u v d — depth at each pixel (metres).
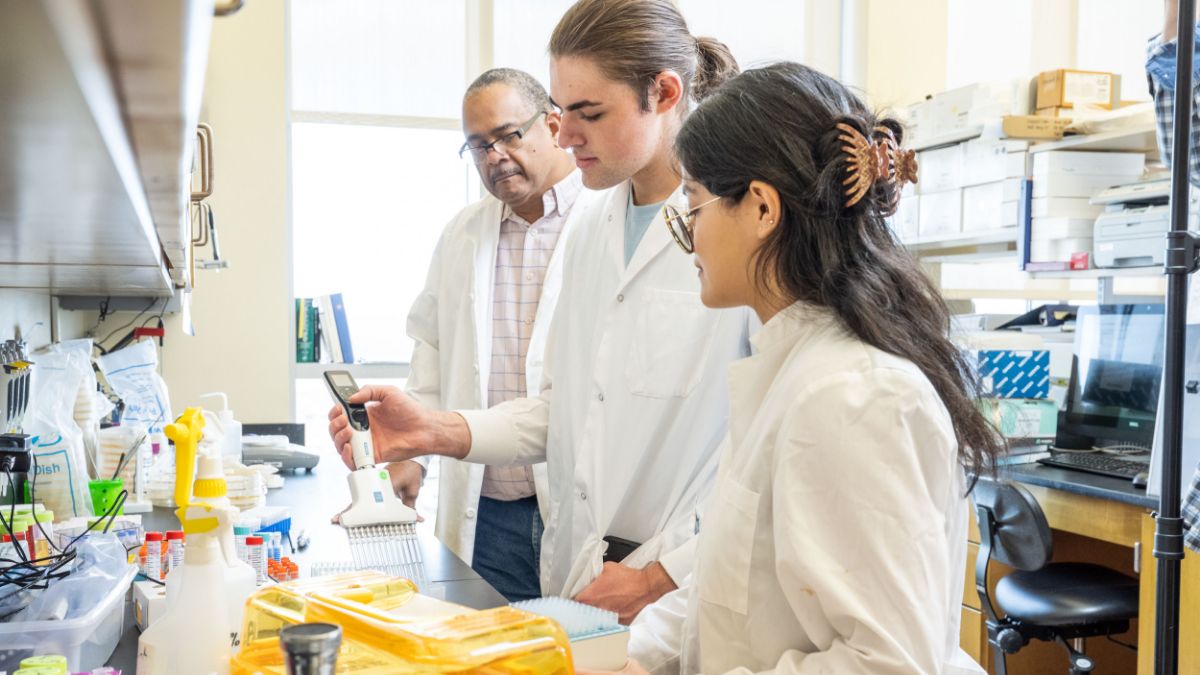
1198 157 2.16
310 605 0.77
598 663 0.92
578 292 1.92
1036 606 2.65
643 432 1.70
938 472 0.94
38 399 1.78
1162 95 2.20
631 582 1.49
